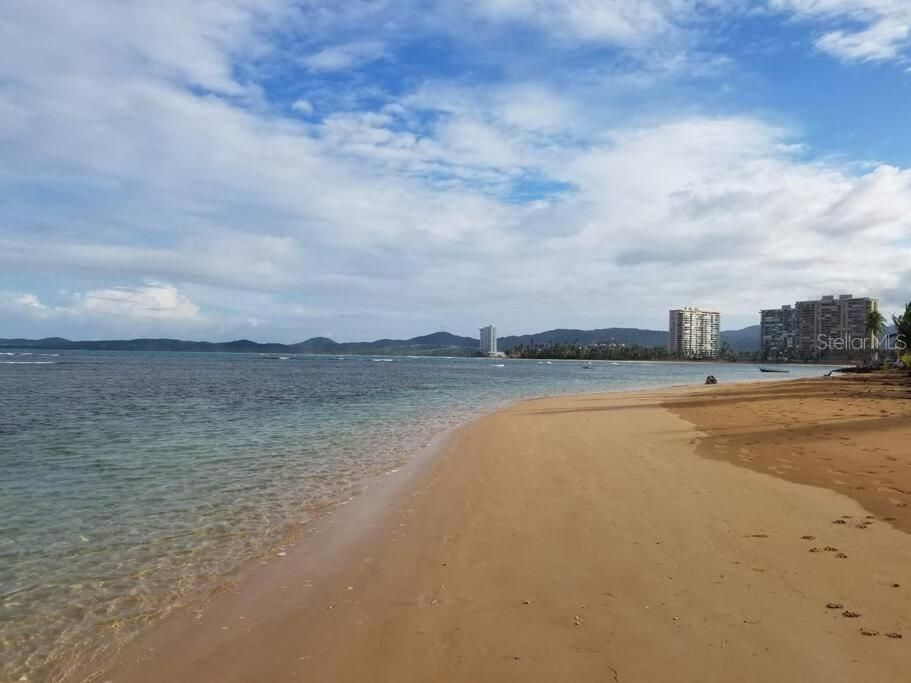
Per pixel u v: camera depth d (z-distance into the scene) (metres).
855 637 4.83
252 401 31.50
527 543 7.68
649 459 13.40
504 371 99.75
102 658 5.05
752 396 33.12
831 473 11.21
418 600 6.02
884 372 69.69
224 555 7.59
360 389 43.59
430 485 11.39
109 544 8.02
